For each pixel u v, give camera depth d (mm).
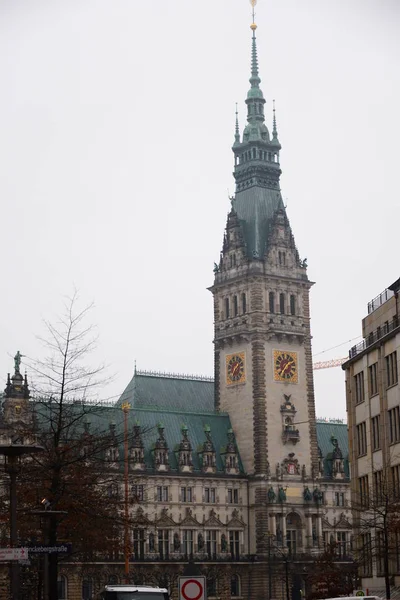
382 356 114125
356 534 123250
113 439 80875
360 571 125188
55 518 72562
